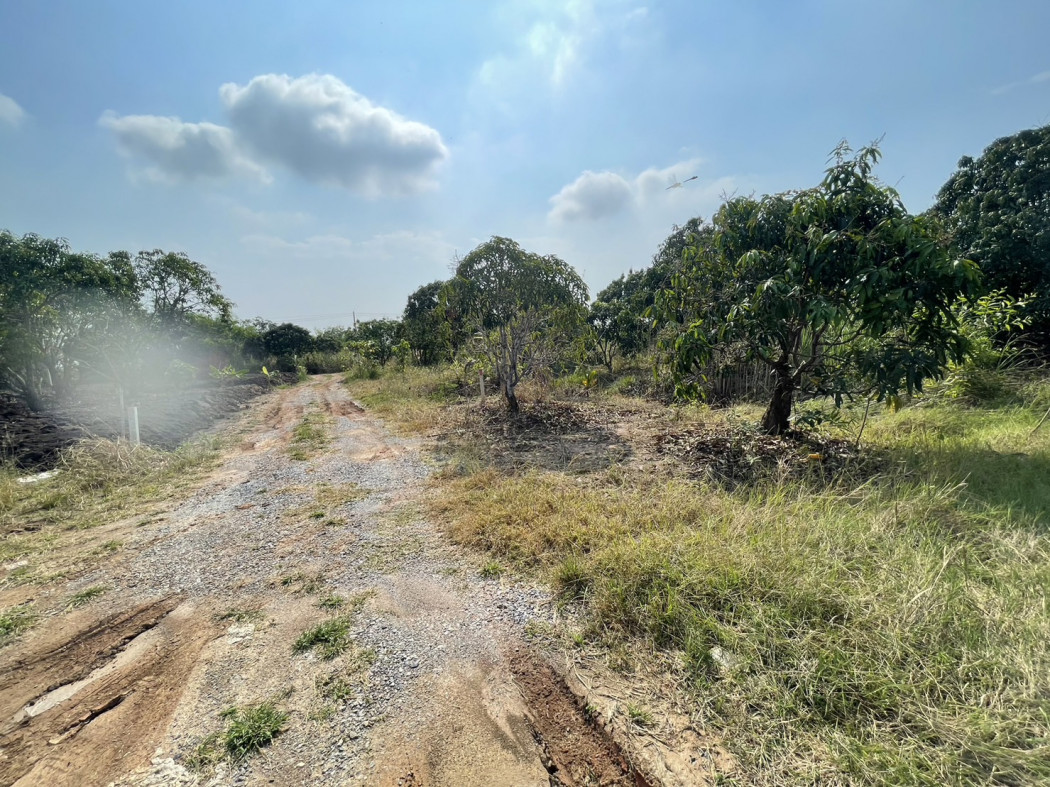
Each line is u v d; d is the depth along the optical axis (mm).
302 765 1587
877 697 1597
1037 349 6391
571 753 1619
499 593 2598
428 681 1961
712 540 2676
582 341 8297
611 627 2189
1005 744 1393
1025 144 7148
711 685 1784
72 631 2453
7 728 1828
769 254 4254
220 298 14469
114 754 1674
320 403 11984
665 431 6004
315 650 2197
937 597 1979
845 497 3152
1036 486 2998
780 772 1438
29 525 3934
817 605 2027
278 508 4184
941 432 4480
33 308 8852
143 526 3889
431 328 15523
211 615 2547
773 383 7734
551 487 4043
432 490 4438
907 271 3490
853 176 4098
